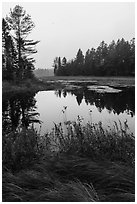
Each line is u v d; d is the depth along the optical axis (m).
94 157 4.69
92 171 3.90
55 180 3.57
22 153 4.55
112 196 3.09
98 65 69.31
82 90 24.59
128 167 3.99
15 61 31.09
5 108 13.41
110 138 5.30
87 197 2.99
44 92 24.25
